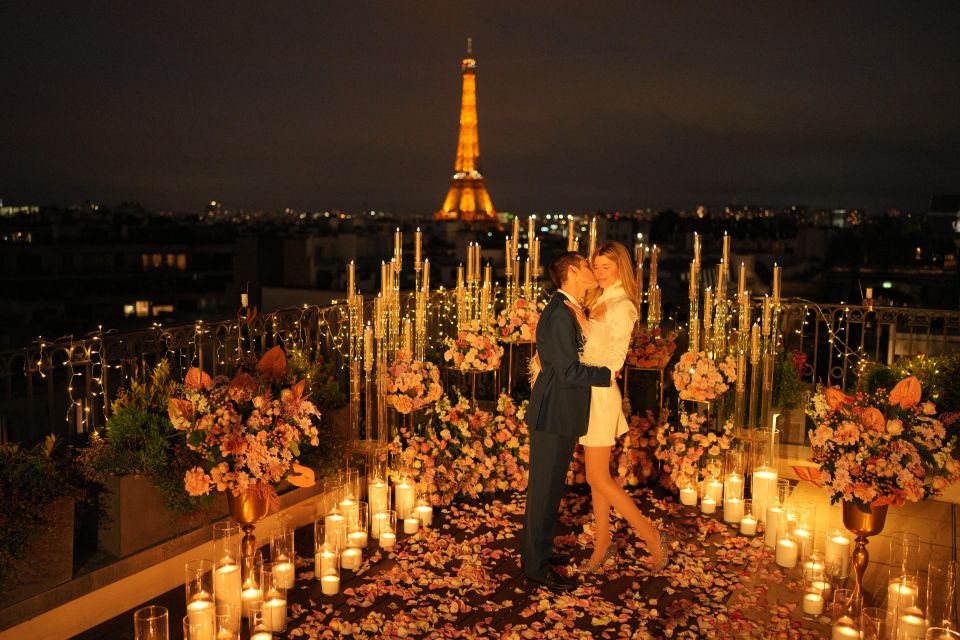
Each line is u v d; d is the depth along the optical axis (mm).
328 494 5258
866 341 8805
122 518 4215
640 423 6242
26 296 45156
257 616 3896
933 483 4434
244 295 5160
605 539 4812
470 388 6926
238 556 4238
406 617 4188
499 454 6176
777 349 6547
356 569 4824
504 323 6359
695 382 5801
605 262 4680
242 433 4242
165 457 4301
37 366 4082
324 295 24391
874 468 4328
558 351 4434
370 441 5676
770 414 6078
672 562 4984
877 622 3598
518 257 6512
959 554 5102
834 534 4781
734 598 4520
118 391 4492
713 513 5832
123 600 4227
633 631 4160
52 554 3877
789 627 4176
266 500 4387
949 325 6230
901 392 4469
